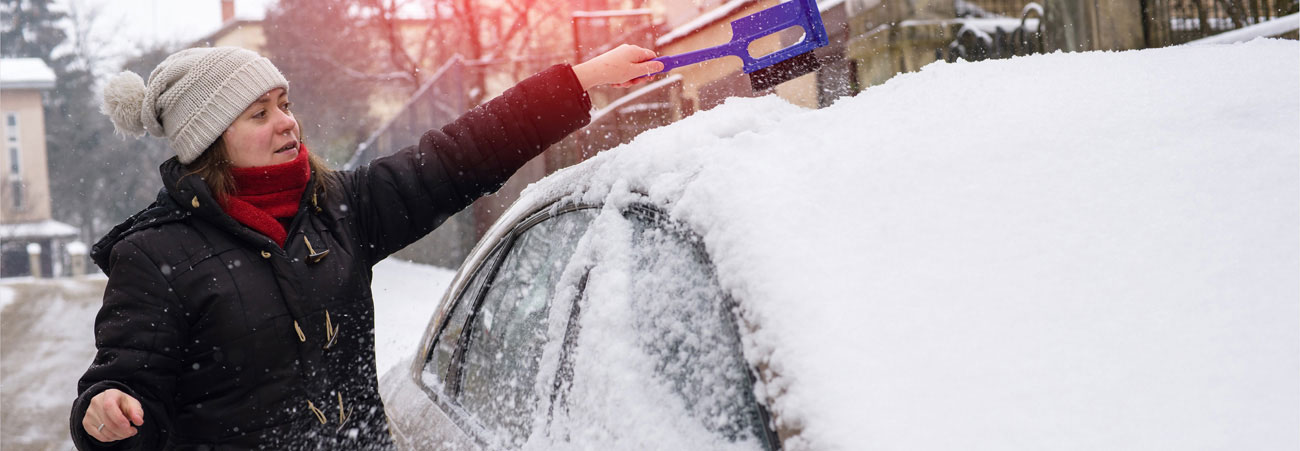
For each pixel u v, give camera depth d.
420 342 2.49
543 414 1.56
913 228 1.23
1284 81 1.55
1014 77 1.65
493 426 1.75
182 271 1.80
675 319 1.31
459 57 15.27
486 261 2.14
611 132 10.57
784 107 1.66
